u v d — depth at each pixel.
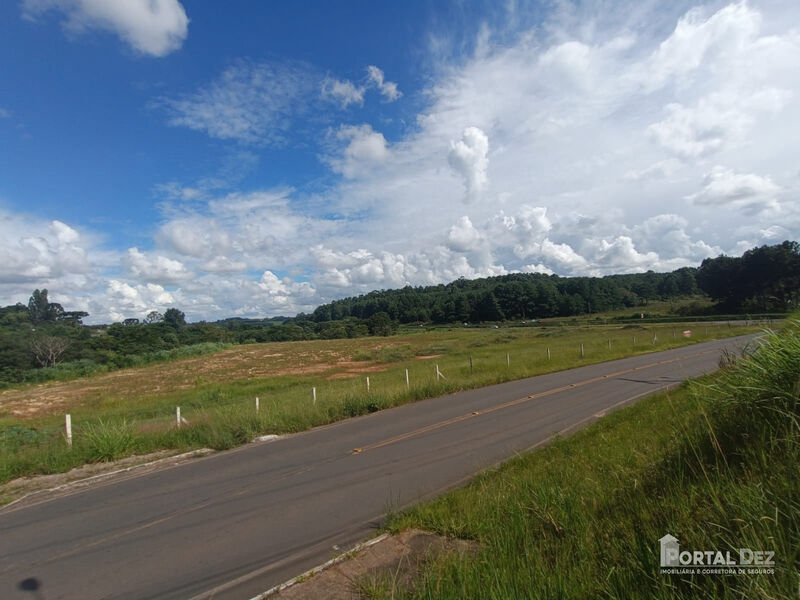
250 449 9.72
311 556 4.60
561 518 4.03
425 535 4.61
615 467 5.21
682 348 26.05
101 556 4.96
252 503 6.33
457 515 4.89
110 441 9.53
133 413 19.14
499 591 2.90
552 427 9.40
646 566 2.82
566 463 6.14
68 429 9.82
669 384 13.41
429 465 7.50
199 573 4.43
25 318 91.00
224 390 24.23
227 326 127.81
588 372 18.42
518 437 8.81
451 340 58.28
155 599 4.02
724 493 3.21
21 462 8.73
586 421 9.62
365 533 5.05
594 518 3.83
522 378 18.39
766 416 4.14
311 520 5.56
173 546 5.09
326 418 12.26
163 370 44.03
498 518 4.44
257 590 4.02
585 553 3.27
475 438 9.05
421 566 3.81
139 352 61.12
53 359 51.81
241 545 5.00
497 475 6.33
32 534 5.75
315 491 6.63
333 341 78.12
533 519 4.21
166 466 8.73
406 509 5.52
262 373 34.78
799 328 4.54
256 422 11.37
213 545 5.05
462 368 22.20
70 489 7.64
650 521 3.38
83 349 55.78
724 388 5.07
